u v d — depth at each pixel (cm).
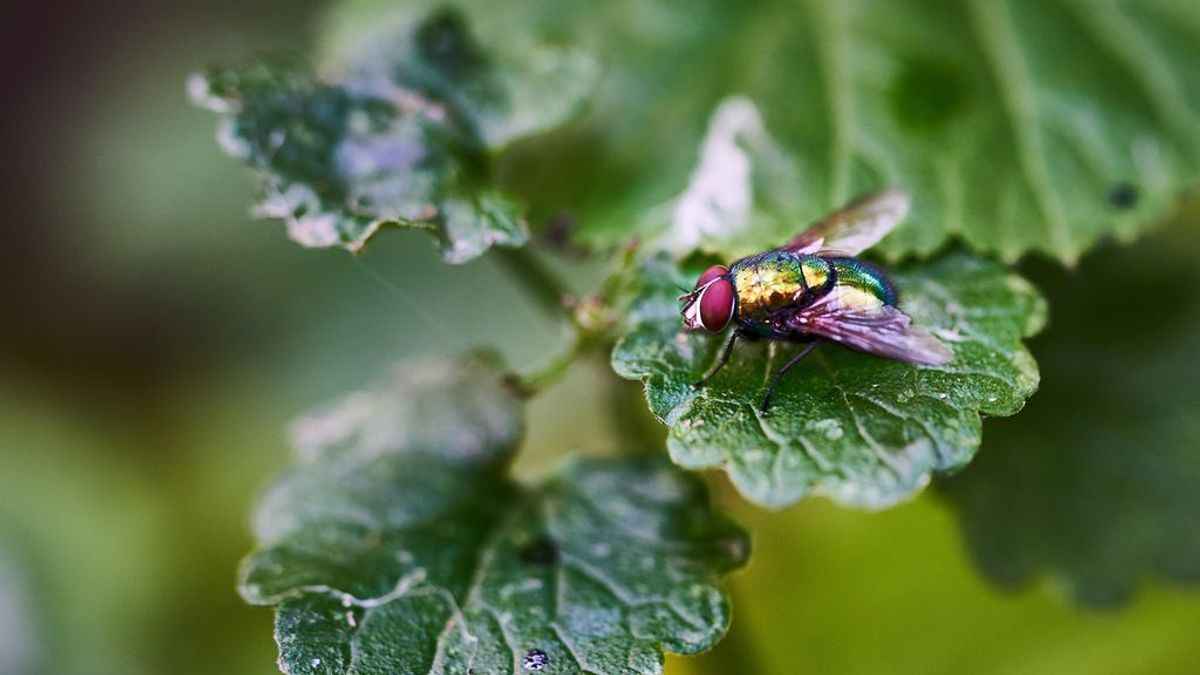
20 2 22
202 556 19
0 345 20
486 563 13
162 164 21
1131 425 15
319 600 13
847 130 15
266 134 14
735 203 14
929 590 16
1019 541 14
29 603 18
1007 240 14
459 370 15
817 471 13
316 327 19
